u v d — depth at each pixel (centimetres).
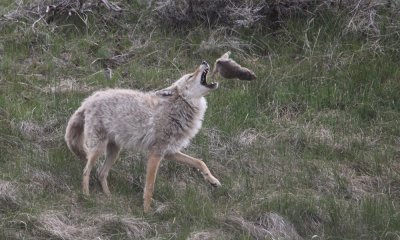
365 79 3216
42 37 3438
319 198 2495
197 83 2428
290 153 2806
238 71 2461
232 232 2302
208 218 2328
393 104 3109
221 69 2472
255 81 3197
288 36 3466
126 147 2480
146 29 3556
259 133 2900
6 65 3241
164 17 3556
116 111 2441
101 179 2517
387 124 2998
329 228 2373
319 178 2655
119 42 3478
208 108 3005
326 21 3497
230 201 2473
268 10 3547
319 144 2852
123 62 3350
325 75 3241
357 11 3503
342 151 2838
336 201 2512
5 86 3100
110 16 3603
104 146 2469
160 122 2419
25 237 2186
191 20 3547
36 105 2950
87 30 3516
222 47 3403
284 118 3030
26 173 2509
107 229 2250
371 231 2353
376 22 3462
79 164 2611
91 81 3175
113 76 3212
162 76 3238
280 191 2552
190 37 3478
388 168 2744
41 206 2331
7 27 3522
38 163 2578
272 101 3103
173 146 2455
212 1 3528
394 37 3406
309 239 2338
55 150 2688
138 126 2428
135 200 2473
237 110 3022
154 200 2434
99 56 3362
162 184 2536
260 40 3456
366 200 2483
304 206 2420
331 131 2944
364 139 2898
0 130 2762
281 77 3222
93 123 2453
